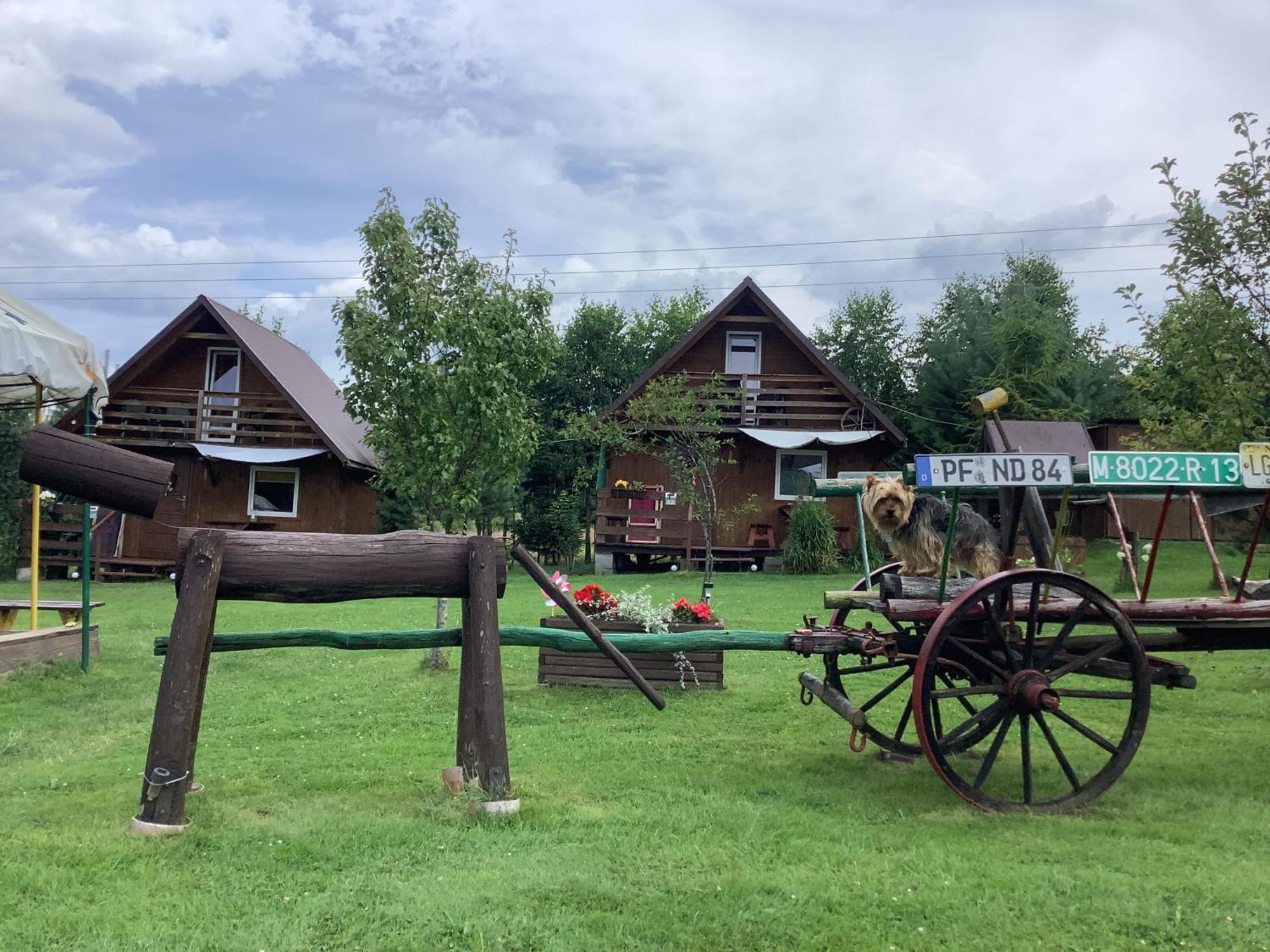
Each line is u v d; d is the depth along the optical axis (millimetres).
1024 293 25031
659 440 22188
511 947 3303
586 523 29484
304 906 3607
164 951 3262
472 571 4938
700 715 7312
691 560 21969
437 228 9484
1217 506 5938
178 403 23625
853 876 3928
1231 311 8227
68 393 9500
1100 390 24891
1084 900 3672
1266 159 8094
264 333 26234
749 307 23672
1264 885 3799
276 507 23969
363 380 9445
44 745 6609
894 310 33625
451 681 8773
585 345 32344
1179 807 4941
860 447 23422
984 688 4965
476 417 9602
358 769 5801
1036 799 5164
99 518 22281
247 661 9898
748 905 3643
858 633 5449
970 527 6016
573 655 8383
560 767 5785
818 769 5781
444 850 4246
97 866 4043
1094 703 7664
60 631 9391
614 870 3996
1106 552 18359
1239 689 8047
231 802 5027
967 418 25266
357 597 4871
